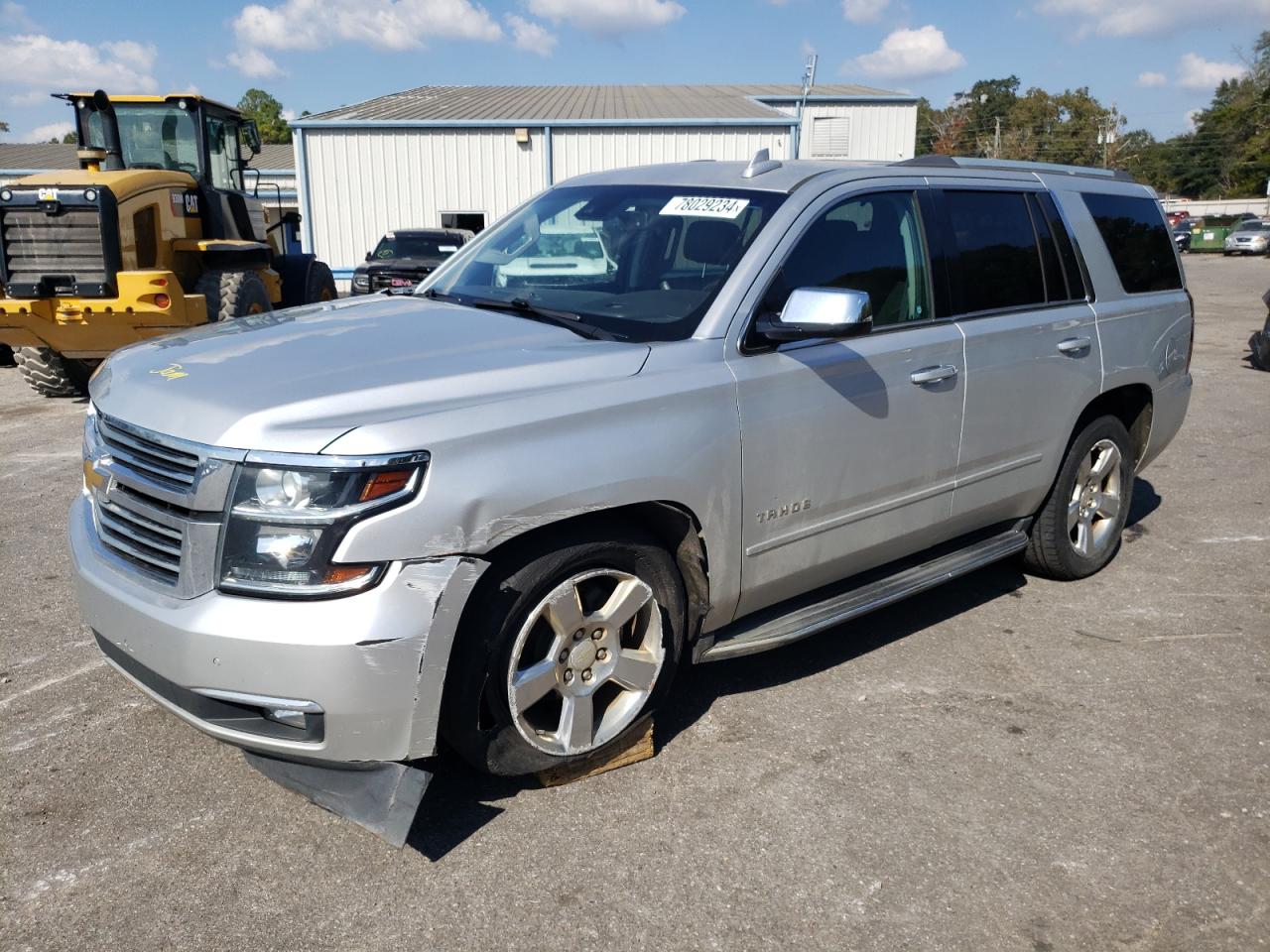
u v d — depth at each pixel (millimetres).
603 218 3996
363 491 2576
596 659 3158
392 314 3600
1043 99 106438
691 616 3438
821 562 3734
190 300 9836
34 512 6066
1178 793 3273
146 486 2779
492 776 3258
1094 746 3549
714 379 3252
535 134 24719
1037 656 4254
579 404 2939
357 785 2811
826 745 3514
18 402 10305
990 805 3184
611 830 3018
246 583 2602
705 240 3637
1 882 2760
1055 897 2775
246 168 12852
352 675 2588
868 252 3826
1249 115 100562
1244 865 2928
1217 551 5605
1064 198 4754
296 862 2863
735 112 26109
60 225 9438
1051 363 4473
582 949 2553
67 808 3086
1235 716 3781
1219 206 78875
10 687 3838
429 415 2703
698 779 3285
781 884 2801
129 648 2801
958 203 4230
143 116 11188
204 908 2672
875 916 2684
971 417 4137
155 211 10203
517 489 2770
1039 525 4871
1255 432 8664
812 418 3520
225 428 2637
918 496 4023
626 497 3006
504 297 3826
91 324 9578
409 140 24703
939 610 4742
